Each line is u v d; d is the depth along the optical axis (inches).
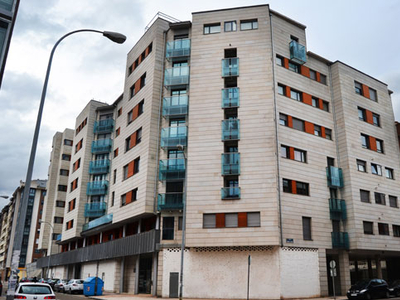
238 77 1200.8
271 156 1095.0
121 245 1373.0
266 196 1061.1
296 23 1331.2
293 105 1222.3
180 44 1309.1
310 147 1219.2
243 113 1155.9
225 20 1284.4
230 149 1162.0
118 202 1411.2
